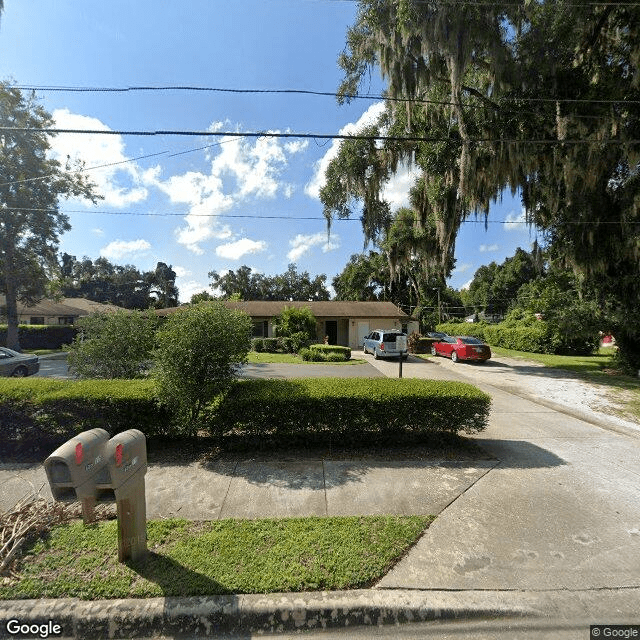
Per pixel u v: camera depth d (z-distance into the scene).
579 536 3.04
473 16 9.01
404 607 2.28
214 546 2.80
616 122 10.81
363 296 38.56
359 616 2.26
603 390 9.96
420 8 8.63
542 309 15.02
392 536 2.96
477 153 11.86
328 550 2.76
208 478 4.12
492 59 9.88
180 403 4.69
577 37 10.71
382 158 13.39
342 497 3.69
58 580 2.44
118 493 2.46
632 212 11.66
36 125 19.75
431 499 3.66
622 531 3.12
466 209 13.37
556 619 2.25
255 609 2.24
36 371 12.70
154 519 3.25
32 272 21.36
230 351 4.90
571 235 13.12
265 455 4.79
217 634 2.19
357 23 10.01
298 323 21.83
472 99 12.08
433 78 10.35
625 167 12.12
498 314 53.59
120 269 72.31
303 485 3.95
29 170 20.03
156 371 5.02
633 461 4.73
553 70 10.32
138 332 6.88
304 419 4.92
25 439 4.95
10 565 2.58
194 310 5.05
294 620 2.23
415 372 13.52
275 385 5.31
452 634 2.17
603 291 13.37
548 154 11.87
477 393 5.02
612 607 2.32
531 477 4.20
